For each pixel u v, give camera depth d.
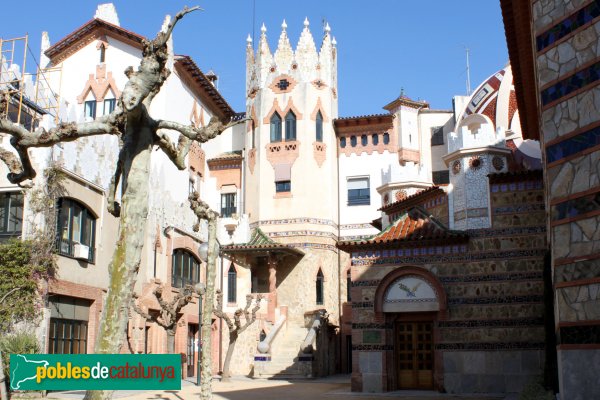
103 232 27.56
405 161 42.91
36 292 22.52
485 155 23.70
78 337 25.69
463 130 24.06
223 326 38.47
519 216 22.92
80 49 40.19
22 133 10.22
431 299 23.28
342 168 44.00
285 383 29.84
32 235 22.84
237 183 44.69
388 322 23.77
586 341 11.39
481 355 22.39
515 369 21.98
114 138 29.08
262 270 41.06
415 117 43.97
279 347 36.97
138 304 29.61
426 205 26.02
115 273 9.55
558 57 12.70
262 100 43.47
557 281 11.96
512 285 22.55
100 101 39.12
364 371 23.59
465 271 23.12
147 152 10.12
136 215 9.77
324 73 43.72
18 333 21.03
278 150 42.44
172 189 37.94
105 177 27.81
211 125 10.76
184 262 36.28
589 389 11.25
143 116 10.09
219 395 23.30
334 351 39.69
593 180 11.66
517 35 17.64
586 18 12.23
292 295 40.25
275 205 41.81
